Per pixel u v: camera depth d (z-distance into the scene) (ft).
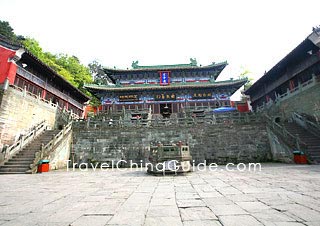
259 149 59.16
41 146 48.08
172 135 61.52
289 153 49.73
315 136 53.36
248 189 20.79
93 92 111.34
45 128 63.31
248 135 60.70
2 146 47.70
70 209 14.90
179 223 11.51
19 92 54.39
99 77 203.62
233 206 14.73
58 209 14.97
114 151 60.49
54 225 11.53
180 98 108.47
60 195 20.03
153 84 112.68
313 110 59.82
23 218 12.92
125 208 14.94
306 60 65.46
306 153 45.98
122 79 119.24
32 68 65.98
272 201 15.70
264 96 96.73
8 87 50.78
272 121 59.36
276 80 84.07
